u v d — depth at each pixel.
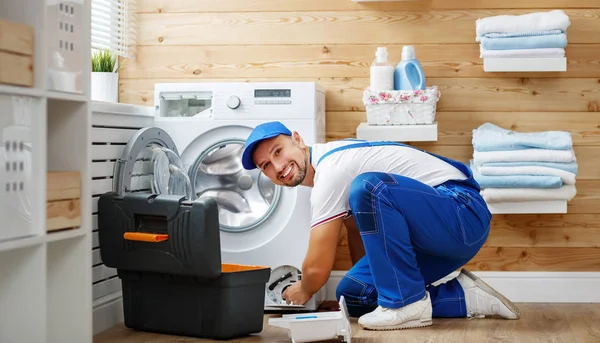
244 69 3.52
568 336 2.48
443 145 3.44
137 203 2.54
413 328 2.58
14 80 1.88
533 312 3.05
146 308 2.64
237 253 3.05
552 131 3.21
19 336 2.04
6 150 1.87
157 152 2.88
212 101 3.12
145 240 2.48
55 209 2.06
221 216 3.12
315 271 2.57
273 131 2.58
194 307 2.53
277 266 3.04
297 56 3.50
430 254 2.72
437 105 3.44
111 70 3.31
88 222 2.21
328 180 2.57
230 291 2.48
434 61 3.44
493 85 3.42
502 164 3.14
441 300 2.75
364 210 2.50
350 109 3.47
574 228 3.39
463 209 2.60
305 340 2.36
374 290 2.76
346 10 3.47
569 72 3.39
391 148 2.70
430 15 3.43
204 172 3.14
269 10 3.51
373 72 3.26
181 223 2.44
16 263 2.03
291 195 3.04
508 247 3.42
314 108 3.08
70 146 2.21
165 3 3.55
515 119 3.42
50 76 2.02
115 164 2.80
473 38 3.42
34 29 1.98
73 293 2.22
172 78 3.56
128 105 2.93
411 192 2.53
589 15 3.37
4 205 1.86
